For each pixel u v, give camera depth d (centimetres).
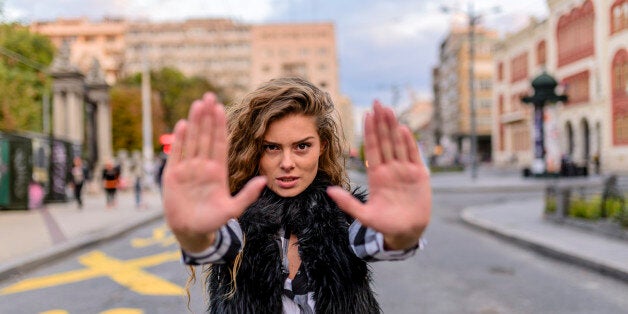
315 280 171
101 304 566
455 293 609
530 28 4975
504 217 1296
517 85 5362
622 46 3569
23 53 4181
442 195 2198
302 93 174
